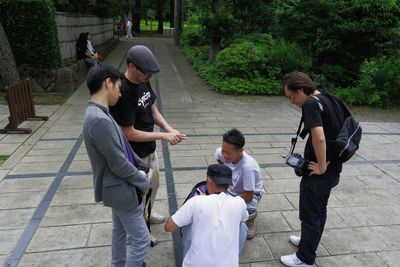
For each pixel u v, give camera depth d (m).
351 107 8.71
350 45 10.32
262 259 2.92
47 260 2.84
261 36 12.02
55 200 3.74
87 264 2.81
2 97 8.23
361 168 4.78
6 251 2.93
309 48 10.92
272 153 5.27
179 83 10.77
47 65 8.92
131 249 2.33
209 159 4.96
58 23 9.60
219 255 1.97
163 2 34.78
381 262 2.91
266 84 9.61
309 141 2.55
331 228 3.37
